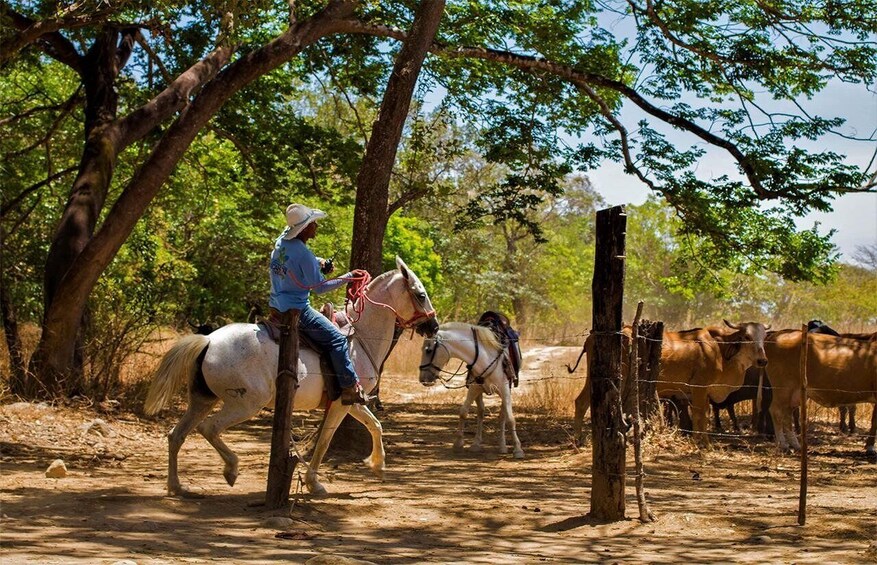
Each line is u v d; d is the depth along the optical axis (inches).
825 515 358.9
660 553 301.7
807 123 681.6
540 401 823.7
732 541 321.7
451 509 372.2
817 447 592.1
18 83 896.9
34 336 778.2
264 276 1152.8
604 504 354.6
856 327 1105.4
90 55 691.4
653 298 2107.5
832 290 1707.7
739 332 572.7
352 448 511.2
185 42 751.7
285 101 821.9
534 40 721.0
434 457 541.0
